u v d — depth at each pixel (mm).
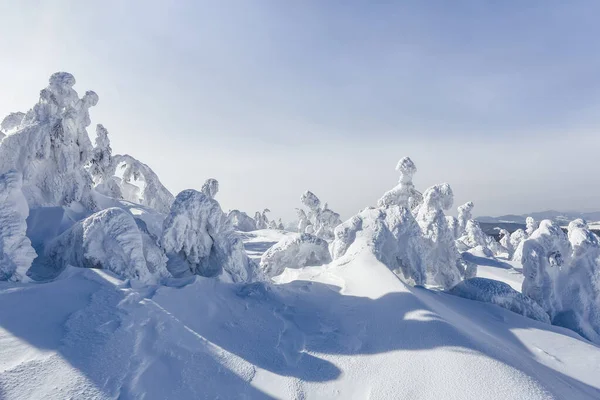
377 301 7305
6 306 5332
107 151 25297
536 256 10148
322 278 9703
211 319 6242
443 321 6027
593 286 9820
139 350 4809
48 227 12234
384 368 5086
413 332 5867
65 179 16438
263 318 6586
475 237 29734
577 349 7172
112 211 7863
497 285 9727
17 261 6602
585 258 10086
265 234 36031
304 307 7273
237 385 4625
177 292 6836
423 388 4629
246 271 10219
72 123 16625
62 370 4137
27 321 5008
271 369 5051
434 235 13344
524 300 9453
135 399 3965
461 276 14062
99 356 4461
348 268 9789
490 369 4836
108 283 6523
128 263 7469
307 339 5980
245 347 5520
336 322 6605
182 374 4590
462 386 4598
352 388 4762
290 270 11516
